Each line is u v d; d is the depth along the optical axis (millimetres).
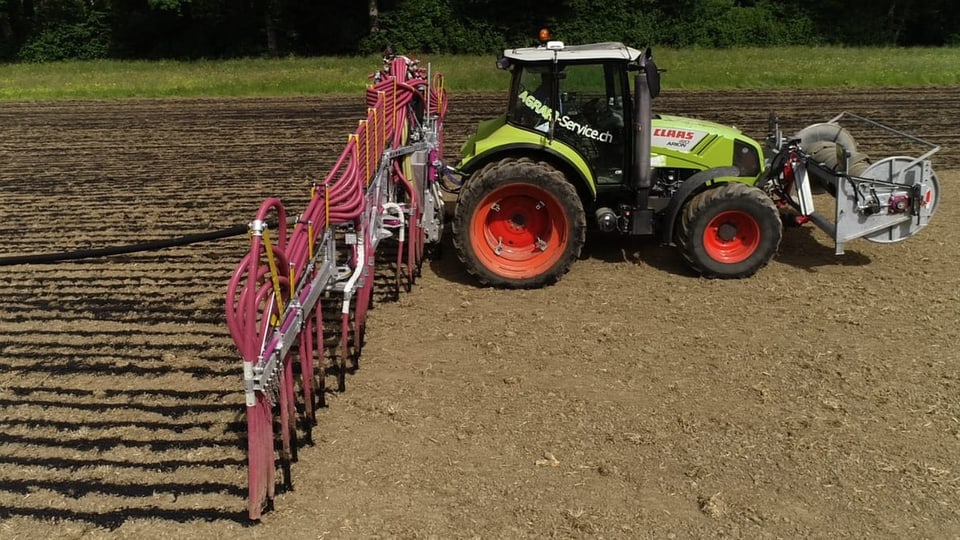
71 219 8219
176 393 4645
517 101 6066
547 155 6055
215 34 31547
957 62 20594
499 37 29844
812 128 7156
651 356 4914
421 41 30062
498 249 6082
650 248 6902
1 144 12453
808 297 5816
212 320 5695
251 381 3162
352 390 4555
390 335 5289
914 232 6152
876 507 3477
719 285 6066
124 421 4344
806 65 20156
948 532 3314
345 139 12445
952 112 13680
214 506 3590
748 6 31578
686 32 29453
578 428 4121
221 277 6543
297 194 9055
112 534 3404
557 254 5945
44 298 6105
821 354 4902
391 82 6129
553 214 5902
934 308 5574
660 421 4172
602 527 3367
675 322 5414
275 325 3457
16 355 5141
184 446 4102
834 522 3387
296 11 31000
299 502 3566
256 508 3396
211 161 10953
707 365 4789
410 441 4027
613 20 30031
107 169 10555
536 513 3465
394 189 6082
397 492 3625
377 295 6012
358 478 3734
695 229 6008
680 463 3811
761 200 5941
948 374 4609
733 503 3514
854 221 6148
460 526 3389
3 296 6141
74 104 17062
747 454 3873
